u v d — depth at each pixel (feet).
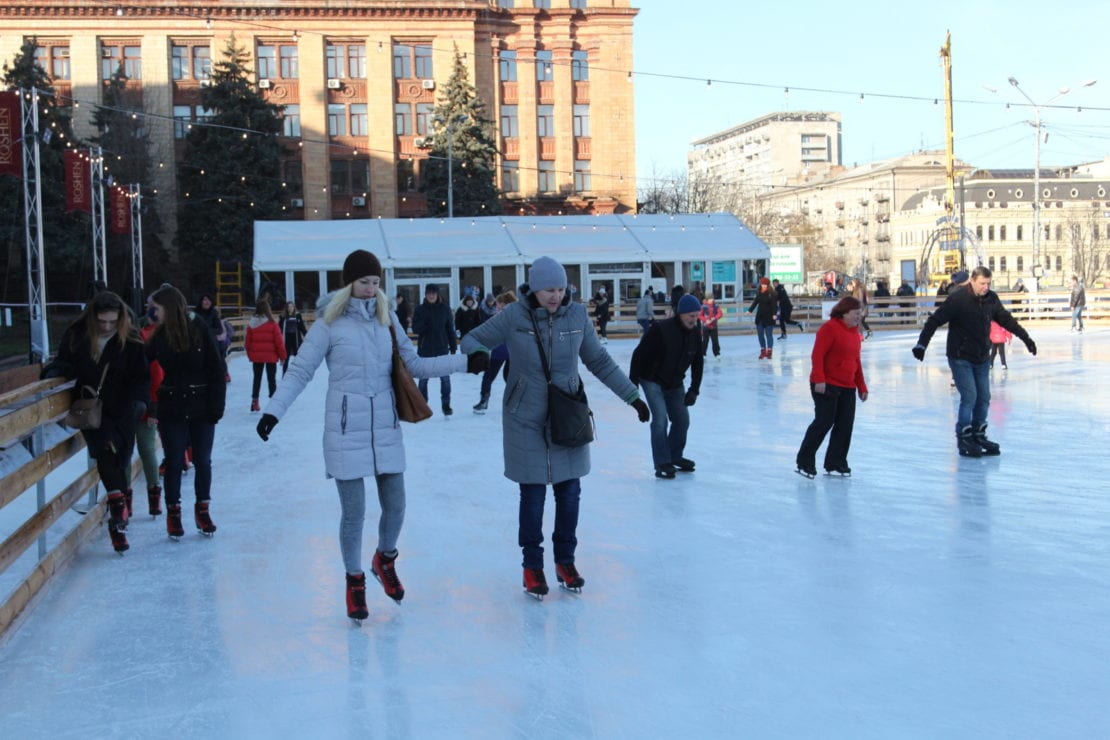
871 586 18.83
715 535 22.95
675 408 30.53
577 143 198.90
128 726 13.48
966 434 32.45
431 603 18.48
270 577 20.42
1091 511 24.62
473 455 34.88
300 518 25.63
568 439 18.12
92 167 96.22
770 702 13.73
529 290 18.56
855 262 363.97
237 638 16.80
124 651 16.29
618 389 19.01
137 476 30.96
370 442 17.26
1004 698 13.69
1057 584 18.78
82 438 24.44
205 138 166.61
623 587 19.15
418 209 190.19
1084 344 84.84
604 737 12.82
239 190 165.07
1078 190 298.35
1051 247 292.61
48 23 177.27
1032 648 15.53
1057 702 13.53
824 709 13.46
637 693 14.16
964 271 51.67
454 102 172.86
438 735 12.99
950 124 165.58
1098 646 15.57
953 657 15.21
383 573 18.19
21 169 73.56
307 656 15.90
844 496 26.94
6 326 111.14
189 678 15.11
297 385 16.75
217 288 162.50
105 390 21.99
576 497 18.93
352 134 188.03
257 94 167.43
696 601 18.20
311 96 184.85
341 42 186.80
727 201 302.45
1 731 13.41
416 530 24.02
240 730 13.29
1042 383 54.44
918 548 21.45
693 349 29.84
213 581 20.16
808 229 344.49
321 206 185.47
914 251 321.52
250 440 39.70
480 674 15.01
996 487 27.68
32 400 21.71
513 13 193.47
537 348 18.33
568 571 18.85
